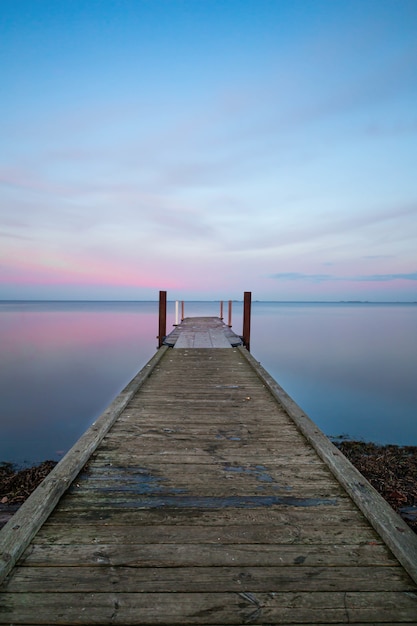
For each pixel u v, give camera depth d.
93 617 1.33
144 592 1.44
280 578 1.53
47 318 47.28
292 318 50.00
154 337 24.20
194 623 1.33
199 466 2.59
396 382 11.98
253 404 4.10
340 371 13.59
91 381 11.88
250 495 2.20
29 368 13.81
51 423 7.91
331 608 1.39
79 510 2.01
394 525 1.81
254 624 1.33
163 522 1.90
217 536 1.79
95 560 1.61
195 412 3.81
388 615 1.37
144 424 3.44
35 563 1.58
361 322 41.62
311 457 2.76
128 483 2.33
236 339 9.40
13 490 4.58
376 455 6.04
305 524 1.91
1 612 1.34
